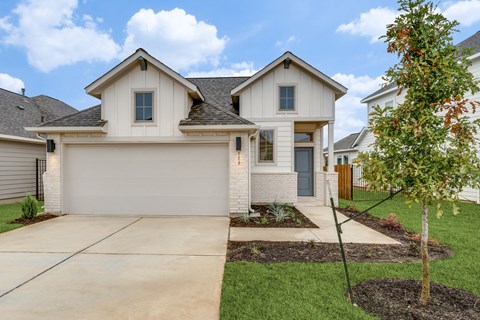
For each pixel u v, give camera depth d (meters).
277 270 4.20
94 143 8.82
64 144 8.86
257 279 3.89
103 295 3.49
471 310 3.08
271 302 3.27
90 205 8.91
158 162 8.88
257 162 10.90
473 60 11.88
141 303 3.29
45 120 16.38
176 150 8.86
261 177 10.85
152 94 8.80
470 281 3.84
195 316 3.02
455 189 3.20
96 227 7.18
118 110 8.83
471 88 3.25
